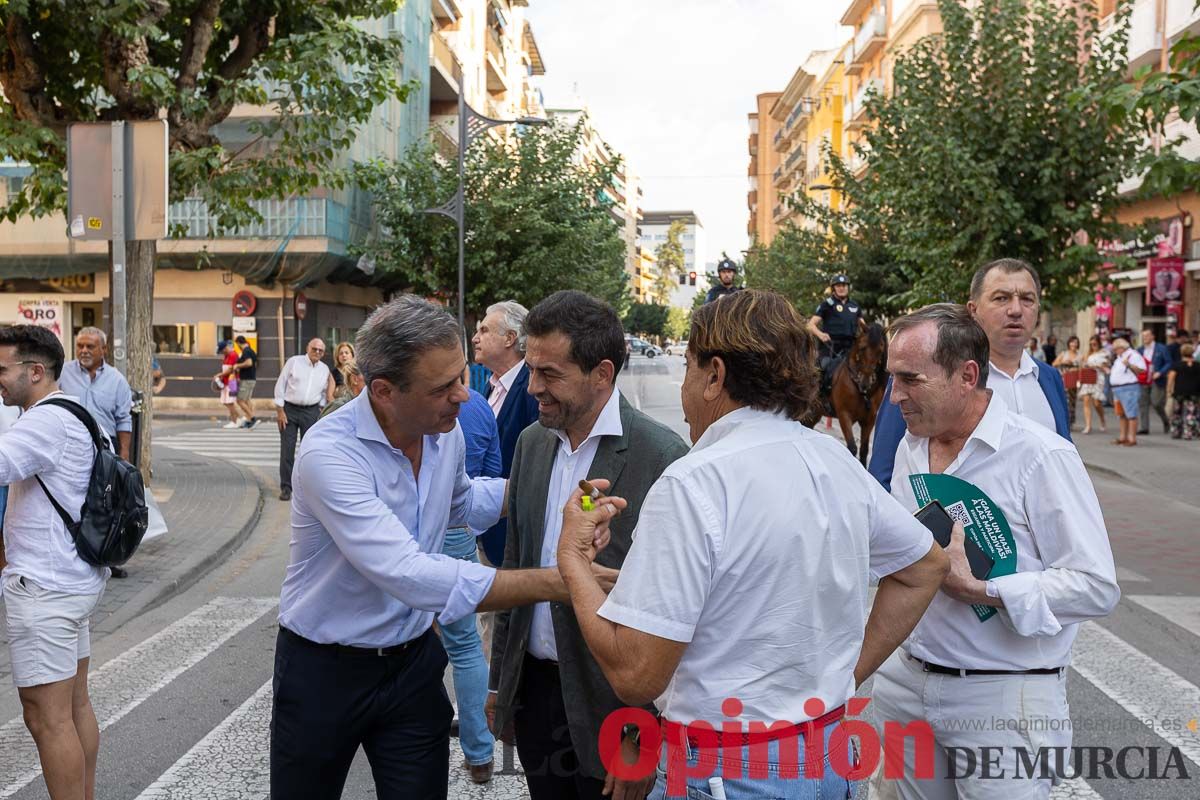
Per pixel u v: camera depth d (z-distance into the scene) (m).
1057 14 17.47
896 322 2.85
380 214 28.75
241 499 11.62
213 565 8.72
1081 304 17.41
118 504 3.79
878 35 47.47
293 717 2.86
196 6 11.43
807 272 31.78
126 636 6.53
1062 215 16.64
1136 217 25.78
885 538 2.24
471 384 6.45
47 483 3.69
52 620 3.66
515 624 3.07
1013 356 3.87
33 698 3.66
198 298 26.97
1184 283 23.06
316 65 11.64
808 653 2.02
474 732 4.29
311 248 25.56
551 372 2.88
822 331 14.14
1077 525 2.63
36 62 11.29
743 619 2.00
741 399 2.13
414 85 12.64
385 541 2.63
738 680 2.01
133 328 11.20
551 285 29.42
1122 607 7.18
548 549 3.03
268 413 26.61
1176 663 5.84
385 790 2.93
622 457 2.92
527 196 28.27
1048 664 2.72
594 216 30.56
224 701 5.26
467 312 29.78
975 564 2.65
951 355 2.71
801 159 70.75
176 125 11.45
